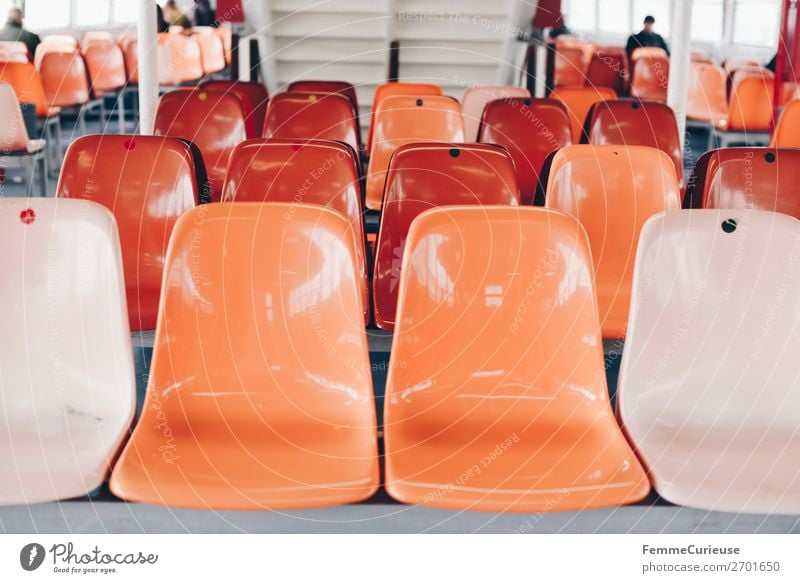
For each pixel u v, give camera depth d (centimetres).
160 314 235
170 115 516
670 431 243
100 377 240
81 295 241
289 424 235
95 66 992
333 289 238
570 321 240
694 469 224
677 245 248
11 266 242
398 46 962
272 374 238
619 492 211
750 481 220
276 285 239
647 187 363
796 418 245
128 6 1065
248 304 238
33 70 812
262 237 238
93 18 1073
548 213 241
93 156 355
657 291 248
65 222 242
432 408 239
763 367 247
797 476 223
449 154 362
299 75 973
